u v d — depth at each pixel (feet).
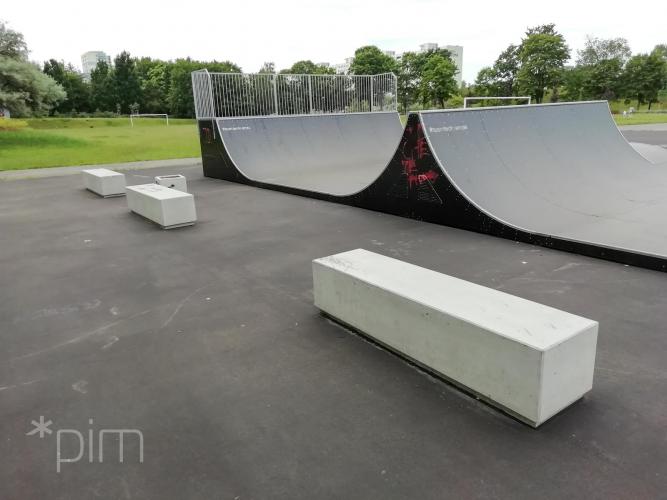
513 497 6.81
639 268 16.26
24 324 13.84
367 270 12.22
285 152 46.93
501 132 27.58
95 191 38.68
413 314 10.24
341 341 11.97
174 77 190.29
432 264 17.63
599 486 6.96
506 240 20.42
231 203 32.22
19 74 85.81
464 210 22.35
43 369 11.15
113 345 12.28
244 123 45.85
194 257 20.03
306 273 17.42
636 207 24.14
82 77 222.89
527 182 25.76
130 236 24.13
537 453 7.70
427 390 9.64
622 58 170.60
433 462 7.58
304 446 8.09
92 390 10.16
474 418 8.67
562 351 8.11
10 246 22.99
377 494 6.96
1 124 76.74
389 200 26.43
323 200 31.73
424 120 23.58
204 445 8.23
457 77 320.70
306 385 10.02
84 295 16.05
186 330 13.01
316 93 60.70
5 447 8.36
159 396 9.84
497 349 8.53
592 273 15.97
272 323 13.23
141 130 95.04
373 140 54.60
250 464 7.71
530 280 15.60
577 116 33.45
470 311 9.41
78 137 78.23
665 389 9.37
